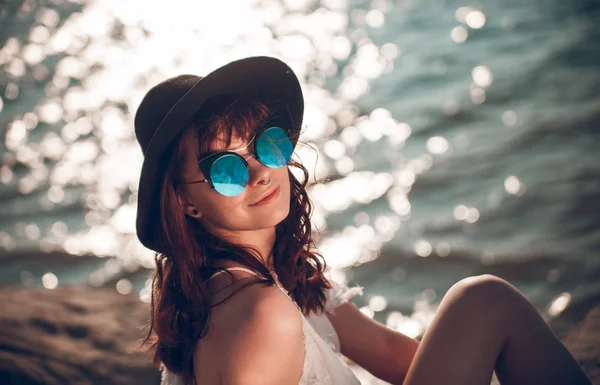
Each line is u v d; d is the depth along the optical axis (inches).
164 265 83.7
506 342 86.2
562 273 277.7
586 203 333.1
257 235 86.8
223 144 78.6
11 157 487.2
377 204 363.9
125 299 168.9
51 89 693.9
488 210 342.0
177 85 81.7
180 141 78.3
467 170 394.0
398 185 385.4
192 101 75.2
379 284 285.6
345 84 618.2
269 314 73.4
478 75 576.7
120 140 526.9
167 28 963.3
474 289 86.4
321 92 601.0
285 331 73.4
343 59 716.0
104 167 466.6
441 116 490.3
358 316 105.2
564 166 378.6
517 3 821.9
